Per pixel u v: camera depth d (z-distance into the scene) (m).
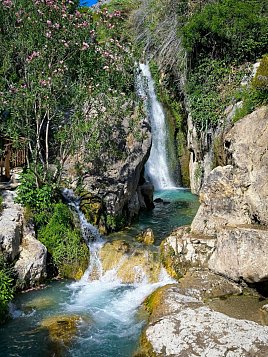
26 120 11.12
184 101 18.23
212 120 15.08
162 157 18.55
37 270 9.34
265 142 10.06
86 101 11.97
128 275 9.77
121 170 12.00
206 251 9.78
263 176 9.73
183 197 16.30
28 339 7.41
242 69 15.87
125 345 7.24
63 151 11.83
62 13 12.17
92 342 7.34
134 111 12.98
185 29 17.05
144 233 11.12
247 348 6.50
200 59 16.97
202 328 7.05
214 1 18.66
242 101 13.94
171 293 8.43
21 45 11.93
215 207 10.48
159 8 20.97
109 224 11.55
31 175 11.04
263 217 9.55
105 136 11.95
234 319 7.36
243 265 8.73
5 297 8.28
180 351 6.61
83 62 12.06
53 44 11.56
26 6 12.28
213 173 10.72
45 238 10.14
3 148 12.34
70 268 9.96
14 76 12.45
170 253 9.89
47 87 11.17
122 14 22.64
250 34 16.33
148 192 14.45
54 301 8.79
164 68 19.02
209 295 8.51
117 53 12.99
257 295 8.66
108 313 8.34
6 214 9.80
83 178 11.75
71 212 10.90
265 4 18.22
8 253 8.98
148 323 7.74
